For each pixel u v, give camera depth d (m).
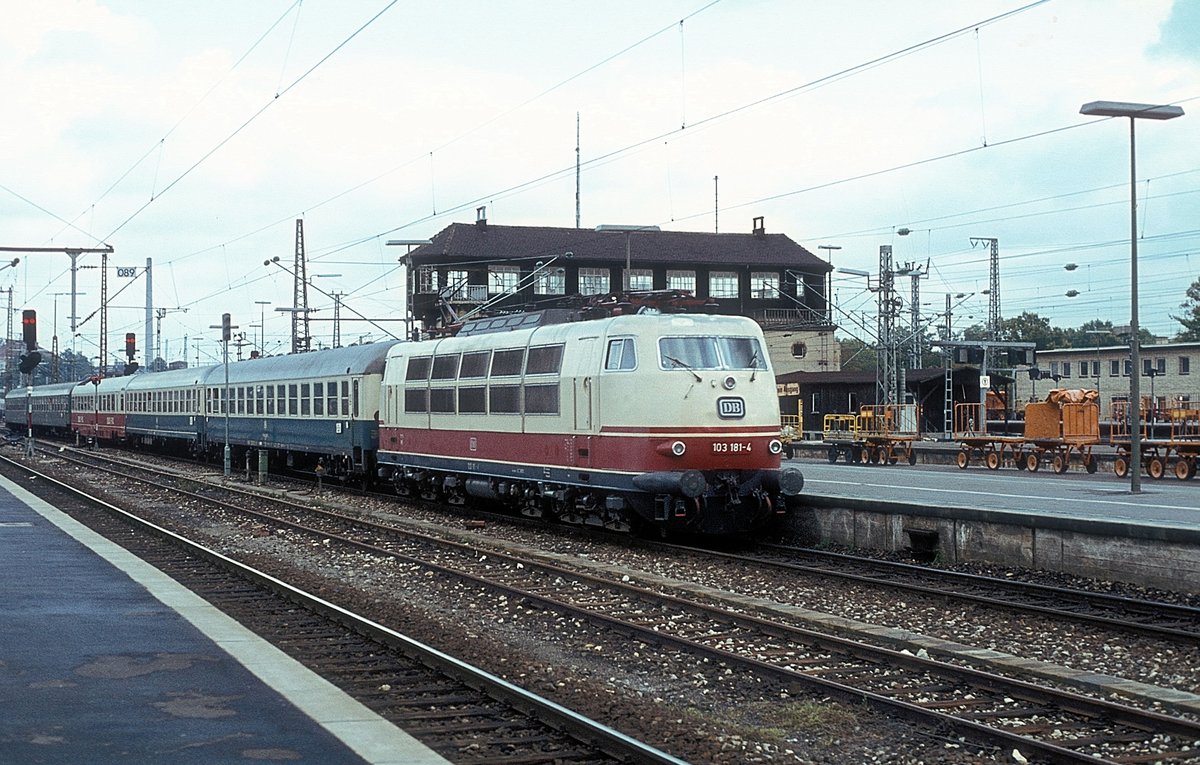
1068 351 75.81
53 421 80.94
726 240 83.50
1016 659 11.68
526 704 9.47
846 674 11.39
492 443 24.83
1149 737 9.14
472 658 12.01
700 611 14.51
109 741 8.23
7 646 11.51
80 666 10.62
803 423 67.31
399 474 30.41
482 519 26.66
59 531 22.64
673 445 19.89
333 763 7.78
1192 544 15.92
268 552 21.77
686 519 20.50
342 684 10.52
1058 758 8.49
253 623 13.48
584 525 23.56
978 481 32.03
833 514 21.83
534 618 14.65
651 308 22.52
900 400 54.19
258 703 9.32
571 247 79.31
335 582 17.91
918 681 11.02
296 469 42.28
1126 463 36.00
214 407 47.22
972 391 59.56
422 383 28.08
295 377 38.19
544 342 22.98
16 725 8.62
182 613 13.44
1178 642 12.86
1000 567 18.66
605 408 20.86
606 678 11.55
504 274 78.00
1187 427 39.06
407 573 18.58
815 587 16.78
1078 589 16.39
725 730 9.47
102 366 70.56
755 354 21.08
